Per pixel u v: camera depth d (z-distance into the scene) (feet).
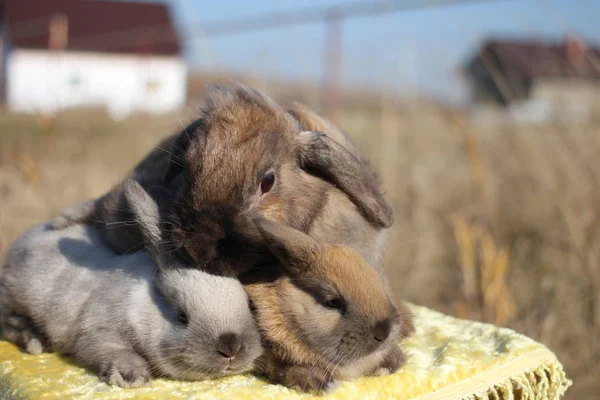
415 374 1.85
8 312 2.02
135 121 6.22
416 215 4.17
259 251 1.76
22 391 1.71
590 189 3.54
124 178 2.15
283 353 1.73
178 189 1.88
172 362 1.73
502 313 3.06
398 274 3.66
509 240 3.76
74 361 1.89
